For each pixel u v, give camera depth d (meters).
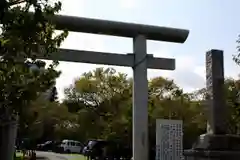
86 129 51.50
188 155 11.45
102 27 14.53
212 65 12.16
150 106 34.88
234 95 23.84
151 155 27.58
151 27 15.02
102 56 14.62
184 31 15.31
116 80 44.56
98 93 47.84
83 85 48.19
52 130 58.19
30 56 9.28
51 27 9.97
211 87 12.10
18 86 9.19
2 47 8.45
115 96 43.41
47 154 42.12
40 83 9.55
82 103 51.19
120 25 14.70
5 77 8.88
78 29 14.44
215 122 11.78
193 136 36.44
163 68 15.12
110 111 44.25
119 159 30.69
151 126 29.38
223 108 11.91
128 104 35.41
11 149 14.23
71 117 56.84
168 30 15.16
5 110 9.88
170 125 14.73
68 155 40.84
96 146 31.53
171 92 44.06
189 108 39.09
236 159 10.55
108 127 38.09
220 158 10.54
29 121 12.22
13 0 8.66
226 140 11.13
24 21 8.52
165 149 14.54
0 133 14.16
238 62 20.17
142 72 14.77
